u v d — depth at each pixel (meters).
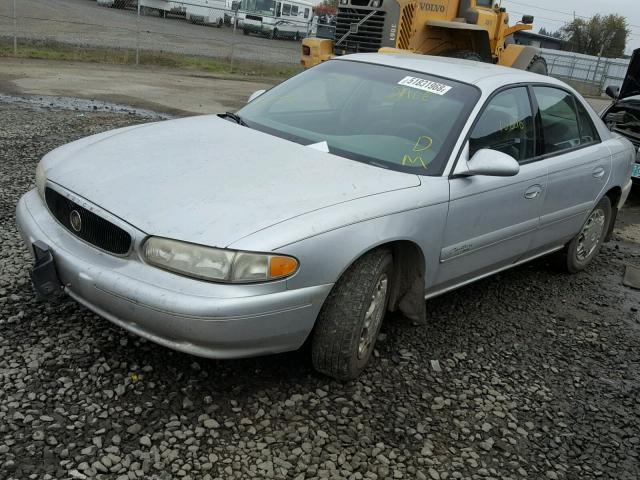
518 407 3.33
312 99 4.25
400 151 3.64
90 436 2.65
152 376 3.09
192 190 2.97
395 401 3.20
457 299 4.59
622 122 8.86
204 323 2.63
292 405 3.04
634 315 4.78
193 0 35.66
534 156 4.33
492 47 13.94
